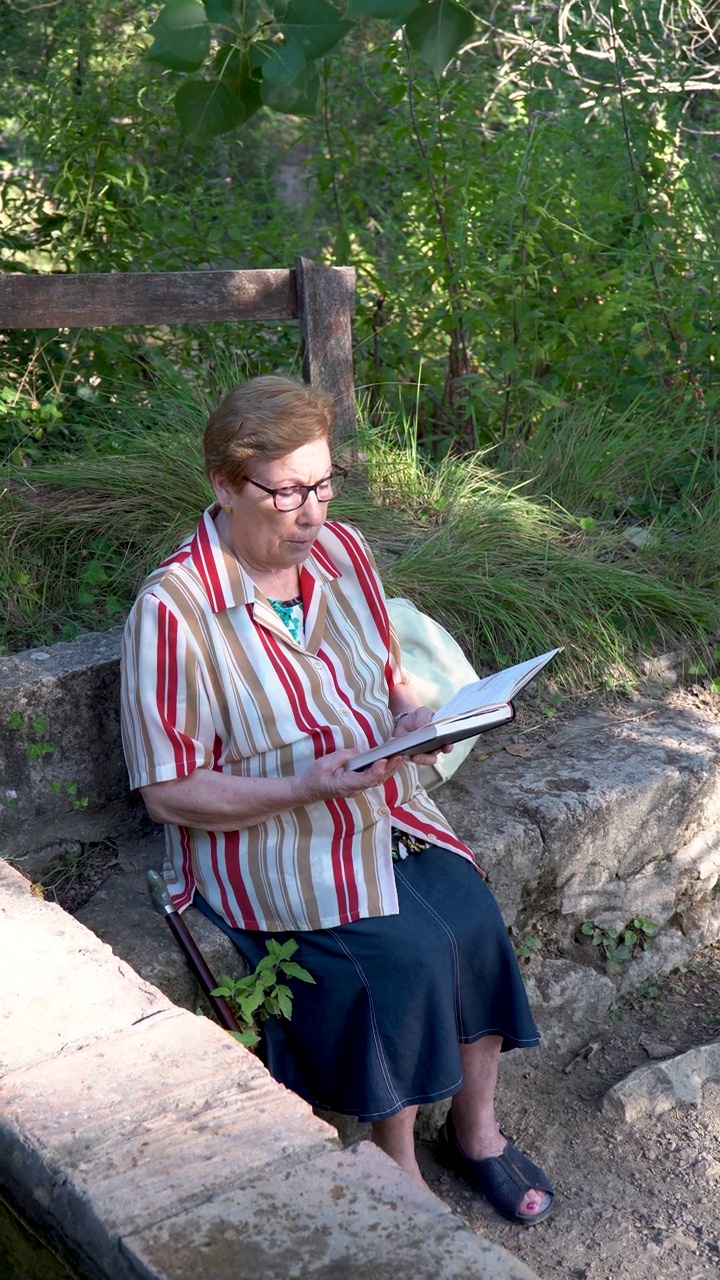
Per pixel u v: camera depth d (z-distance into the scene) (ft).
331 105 18.47
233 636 8.26
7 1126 6.05
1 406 14.08
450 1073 8.23
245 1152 5.86
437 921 8.26
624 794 10.82
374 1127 8.49
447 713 7.88
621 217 17.83
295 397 7.95
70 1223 5.65
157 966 8.29
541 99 17.16
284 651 8.42
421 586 12.39
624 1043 10.85
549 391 16.46
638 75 17.54
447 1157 9.51
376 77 18.80
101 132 17.21
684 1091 10.07
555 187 16.66
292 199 26.25
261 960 8.31
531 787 10.88
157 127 17.56
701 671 13.00
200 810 8.08
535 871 10.41
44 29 19.56
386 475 14.28
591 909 11.09
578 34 17.80
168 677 8.02
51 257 17.69
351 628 8.95
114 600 11.60
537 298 16.80
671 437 16.03
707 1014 11.24
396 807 8.73
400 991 8.09
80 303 13.41
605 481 15.17
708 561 13.88
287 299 14.26
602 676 12.59
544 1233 8.88
